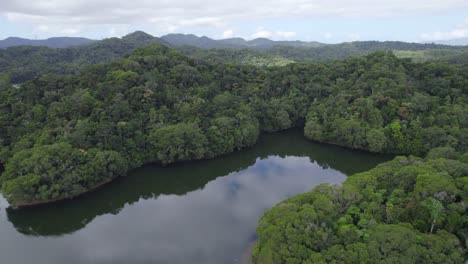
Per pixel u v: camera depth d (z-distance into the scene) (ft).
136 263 189.67
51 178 253.03
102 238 221.05
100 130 305.32
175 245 206.59
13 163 257.96
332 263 140.05
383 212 177.37
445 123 334.85
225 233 218.18
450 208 166.61
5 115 328.08
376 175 212.02
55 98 350.43
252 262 184.55
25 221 246.88
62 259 197.36
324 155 368.89
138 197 289.74
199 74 433.89
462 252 144.25
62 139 291.17
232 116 384.88
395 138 343.67
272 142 411.95
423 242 145.28
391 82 390.42
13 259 197.26
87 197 269.64
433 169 199.82
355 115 372.99
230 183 301.84
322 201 176.35
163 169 322.96
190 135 332.80
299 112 447.83
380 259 138.72
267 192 279.69
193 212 250.57
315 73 499.10
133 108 344.28
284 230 159.84
